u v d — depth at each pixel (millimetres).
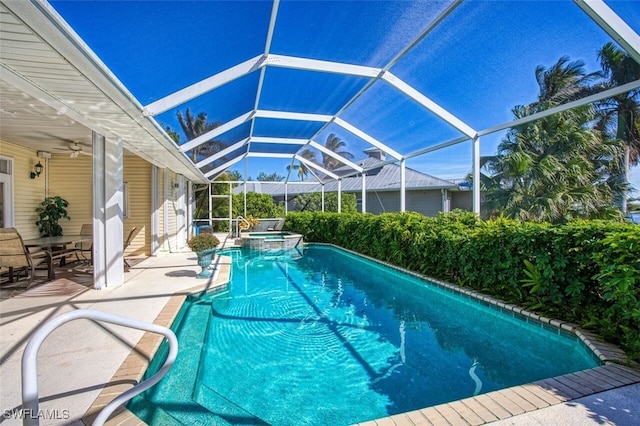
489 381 3191
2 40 2430
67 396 2389
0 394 2428
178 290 5508
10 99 4277
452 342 4133
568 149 6102
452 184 11172
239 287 7055
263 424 2584
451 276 6414
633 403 2342
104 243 5672
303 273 8594
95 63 2836
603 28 3488
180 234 12352
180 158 7668
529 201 6863
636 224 3611
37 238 7090
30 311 4309
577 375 2734
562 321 4035
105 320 1677
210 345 4031
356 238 11219
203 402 2852
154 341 3355
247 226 15914
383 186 14617
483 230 5484
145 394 2711
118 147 5660
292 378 3285
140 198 9492
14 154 7004
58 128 5801
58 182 8516
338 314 5227
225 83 4820
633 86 3816
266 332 4461
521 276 4770
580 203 5836
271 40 4461
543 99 5133
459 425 2139
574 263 3967
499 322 4812
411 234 7621
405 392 3029
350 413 2732
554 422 2150
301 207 19844
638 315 2920
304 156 13984
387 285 7250
